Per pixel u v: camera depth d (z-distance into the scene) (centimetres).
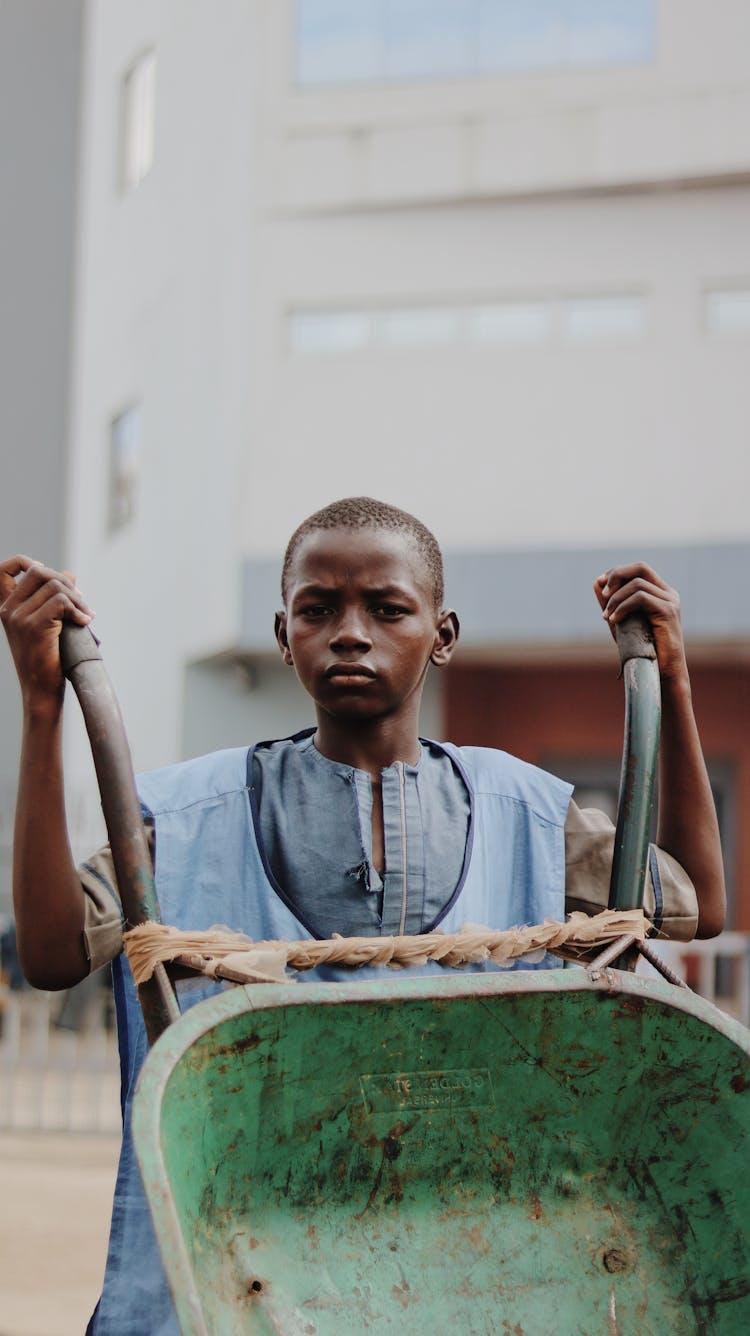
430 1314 161
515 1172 170
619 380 1150
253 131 1224
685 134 1137
